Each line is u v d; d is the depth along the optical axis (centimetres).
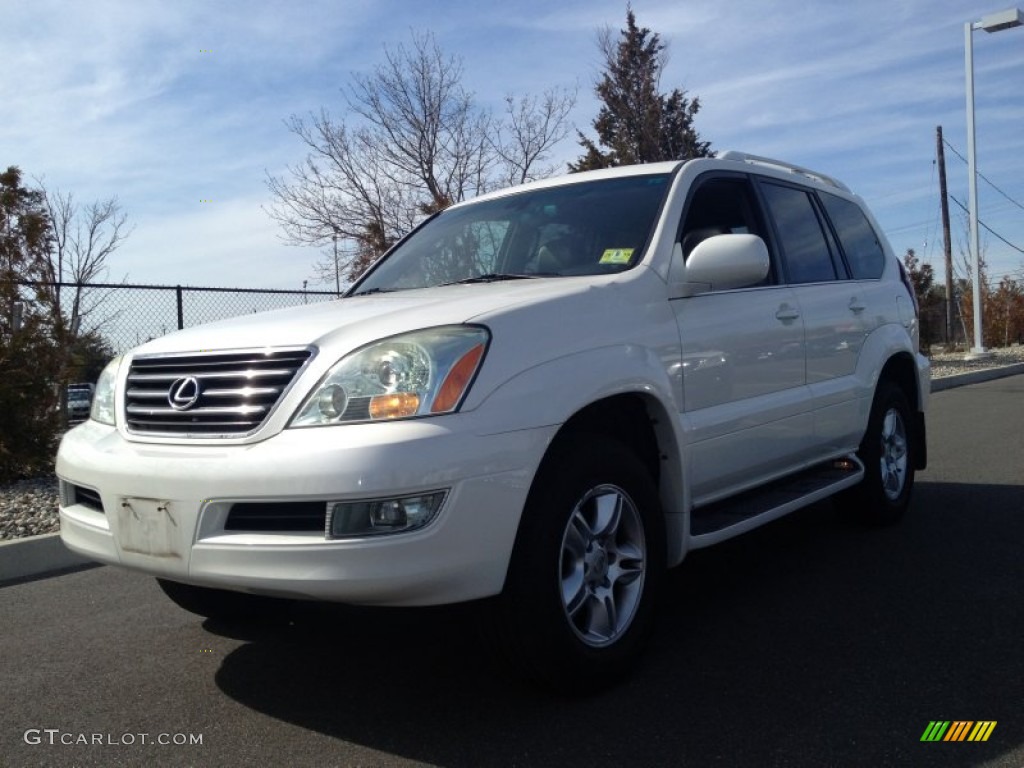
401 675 358
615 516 333
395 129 1814
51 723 330
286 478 279
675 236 401
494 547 287
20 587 526
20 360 816
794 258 489
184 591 397
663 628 398
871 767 271
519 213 459
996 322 3130
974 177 2284
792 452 455
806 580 462
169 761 297
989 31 2166
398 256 493
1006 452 837
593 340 335
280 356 306
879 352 537
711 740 291
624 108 2642
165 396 322
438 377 289
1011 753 278
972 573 463
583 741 293
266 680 361
